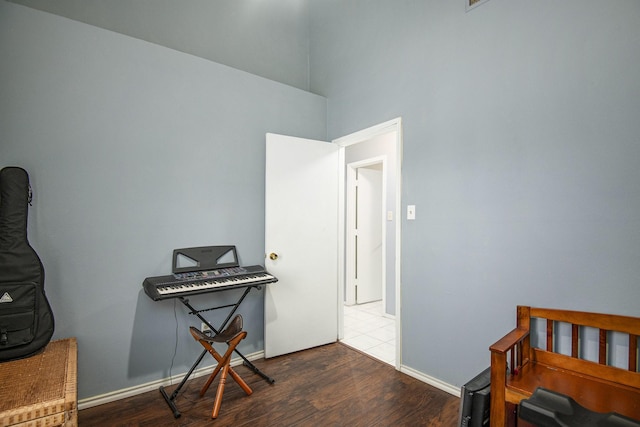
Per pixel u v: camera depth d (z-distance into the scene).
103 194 2.13
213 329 2.35
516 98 1.88
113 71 2.18
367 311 4.21
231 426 1.86
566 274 1.69
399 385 2.32
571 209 1.67
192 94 2.49
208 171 2.56
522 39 1.86
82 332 2.06
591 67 1.61
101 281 2.12
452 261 2.20
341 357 2.80
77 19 2.52
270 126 2.92
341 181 3.27
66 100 2.02
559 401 1.26
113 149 2.17
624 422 1.11
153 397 2.19
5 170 1.79
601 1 1.58
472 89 2.10
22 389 1.44
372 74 2.85
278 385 2.32
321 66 3.50
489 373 1.71
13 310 1.72
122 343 2.19
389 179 3.94
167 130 2.38
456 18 2.20
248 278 2.37
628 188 1.50
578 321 1.63
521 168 1.86
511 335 1.69
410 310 2.47
